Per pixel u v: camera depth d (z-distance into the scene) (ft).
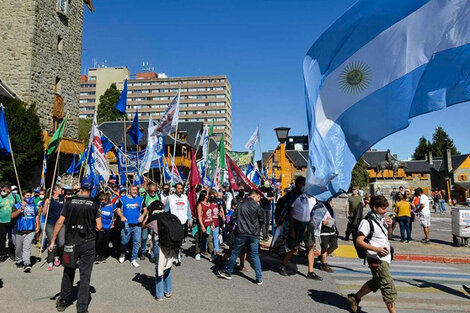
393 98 21.13
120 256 29.45
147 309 17.84
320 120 22.76
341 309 18.45
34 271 25.79
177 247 19.69
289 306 18.76
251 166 63.62
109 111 198.39
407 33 21.03
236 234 23.75
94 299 19.36
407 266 29.96
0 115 33.53
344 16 22.45
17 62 70.44
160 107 421.18
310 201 25.72
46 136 67.82
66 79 81.56
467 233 37.37
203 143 61.62
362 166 215.31
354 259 31.89
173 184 48.67
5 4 72.08
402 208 40.70
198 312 17.54
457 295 21.36
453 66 19.67
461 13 19.76
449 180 209.97
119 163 54.44
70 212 17.35
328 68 23.09
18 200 27.40
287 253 25.34
